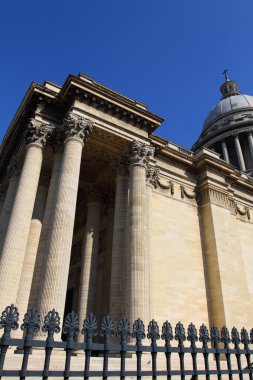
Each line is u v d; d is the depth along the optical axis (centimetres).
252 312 4153
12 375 702
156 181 4150
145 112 3747
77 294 4353
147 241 3300
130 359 2377
